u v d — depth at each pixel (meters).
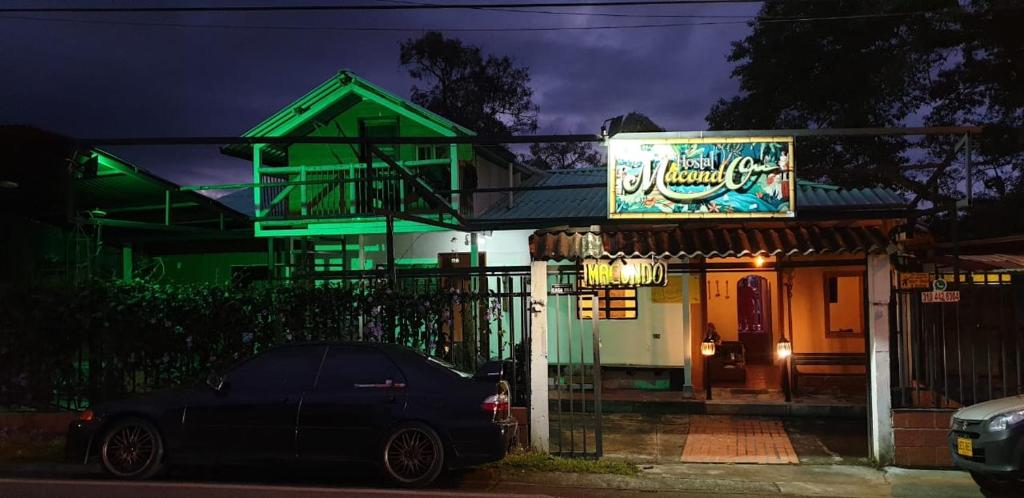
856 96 16.11
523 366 9.46
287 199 15.80
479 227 10.48
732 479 8.12
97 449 7.86
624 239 9.50
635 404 12.55
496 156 15.92
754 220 8.94
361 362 7.89
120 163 13.64
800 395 12.95
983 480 7.54
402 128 15.95
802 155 16.38
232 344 9.95
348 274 9.84
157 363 10.14
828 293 15.09
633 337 14.04
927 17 15.31
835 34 16.38
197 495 7.07
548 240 9.35
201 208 16.14
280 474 8.12
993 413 7.20
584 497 7.43
